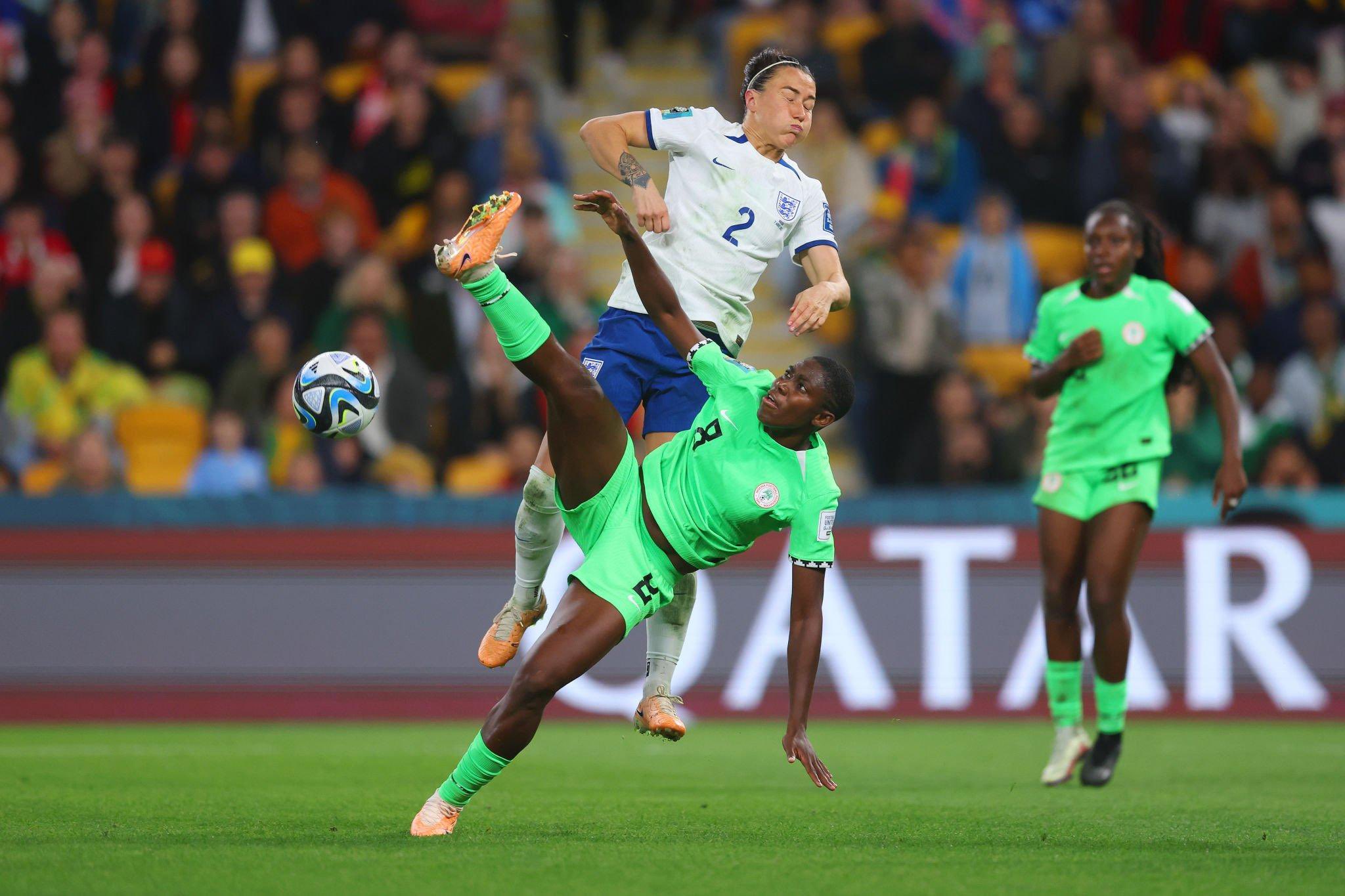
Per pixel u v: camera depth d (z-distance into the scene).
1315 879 14.81
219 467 39.44
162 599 35.47
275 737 31.92
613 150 19.70
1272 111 54.06
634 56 54.88
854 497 37.16
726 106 52.41
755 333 50.16
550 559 19.52
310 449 40.16
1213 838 17.98
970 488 41.16
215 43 49.78
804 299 18.41
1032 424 42.19
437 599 36.12
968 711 36.69
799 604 17.05
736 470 16.97
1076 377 24.84
